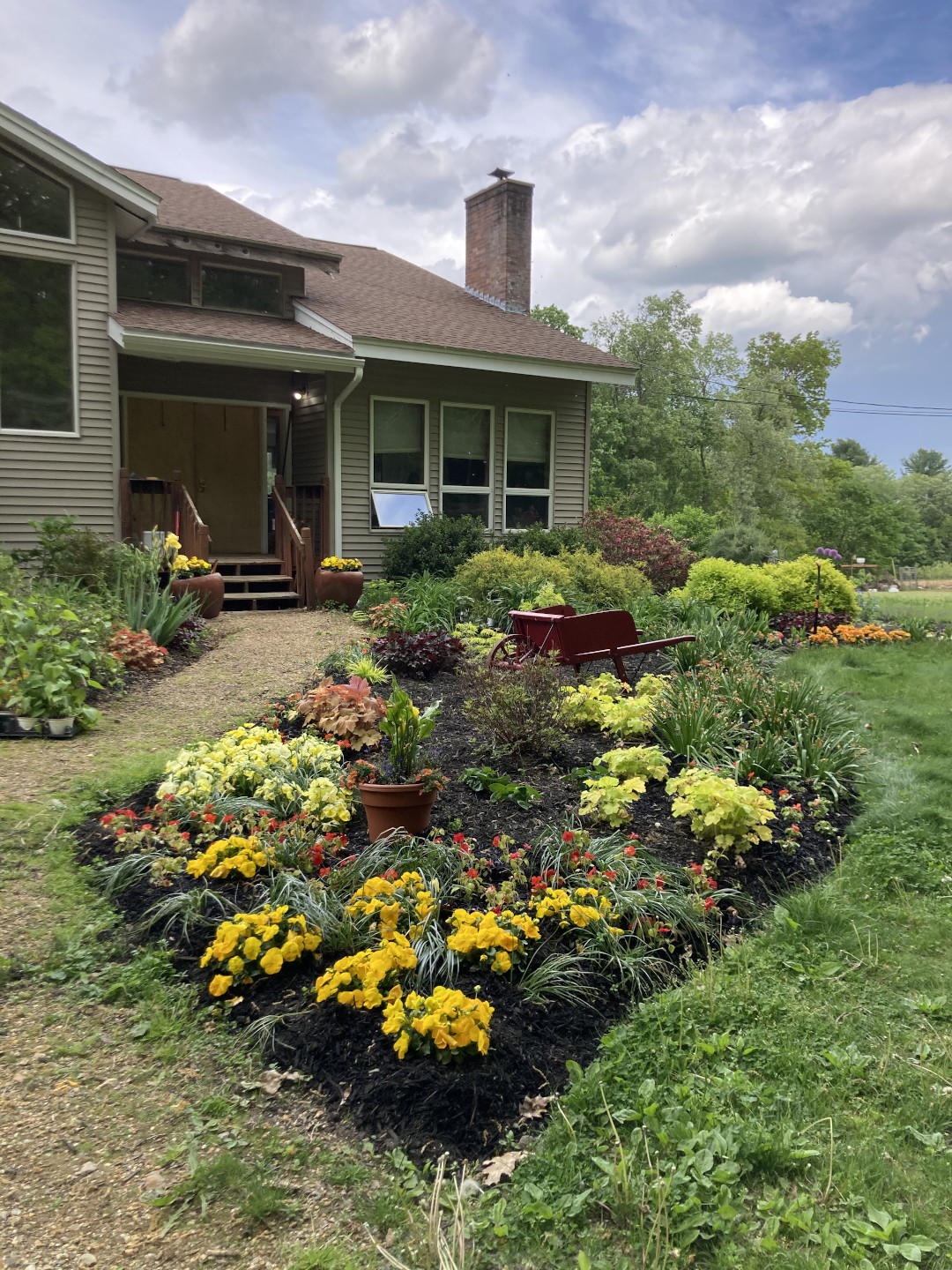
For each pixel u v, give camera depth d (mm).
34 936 3217
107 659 6461
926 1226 1983
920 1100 2467
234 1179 2146
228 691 6566
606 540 13891
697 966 3271
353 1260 1932
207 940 3234
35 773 4637
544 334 15281
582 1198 2074
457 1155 2281
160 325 10664
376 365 12867
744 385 40469
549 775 4977
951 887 3953
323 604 11078
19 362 9695
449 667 7551
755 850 4246
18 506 9758
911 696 7551
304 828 3943
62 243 9742
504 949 3000
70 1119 2350
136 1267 1890
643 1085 2488
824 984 3129
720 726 5488
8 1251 1906
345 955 3111
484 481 14188
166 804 4031
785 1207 2043
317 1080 2549
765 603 11703
